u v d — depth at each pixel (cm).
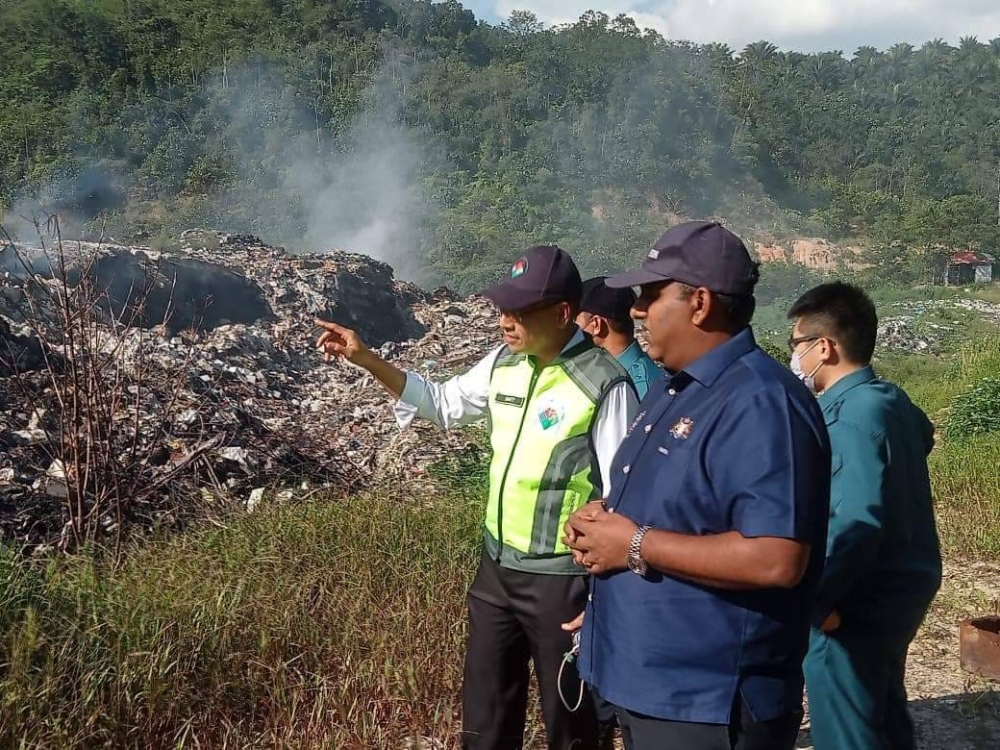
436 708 400
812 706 314
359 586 485
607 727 319
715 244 232
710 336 235
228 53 10394
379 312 1756
